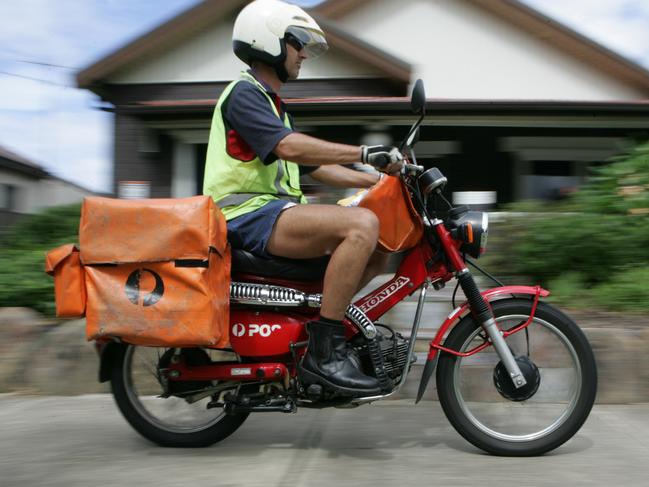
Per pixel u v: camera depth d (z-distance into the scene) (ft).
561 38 38.29
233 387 9.31
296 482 8.20
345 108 29.76
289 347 9.11
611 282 16.14
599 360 12.01
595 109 30.07
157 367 9.59
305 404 9.18
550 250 16.49
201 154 33.42
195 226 8.39
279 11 9.41
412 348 9.24
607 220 16.69
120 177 33.53
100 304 8.56
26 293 14.73
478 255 9.36
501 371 9.21
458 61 39.22
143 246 8.46
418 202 9.29
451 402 9.33
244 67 33.83
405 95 32.86
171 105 30.78
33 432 10.57
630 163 17.94
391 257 9.65
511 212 17.61
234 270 9.25
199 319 8.39
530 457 9.13
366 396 8.75
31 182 64.18
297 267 9.16
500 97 39.14
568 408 9.20
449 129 32.60
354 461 8.99
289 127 9.88
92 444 9.93
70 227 22.80
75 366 13.03
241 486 8.09
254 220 9.04
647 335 12.09
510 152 32.83
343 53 32.83
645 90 38.73
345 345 8.91
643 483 8.11
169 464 8.96
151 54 34.04
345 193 19.39
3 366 13.15
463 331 9.34
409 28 39.50
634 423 10.72
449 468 8.69
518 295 9.50
